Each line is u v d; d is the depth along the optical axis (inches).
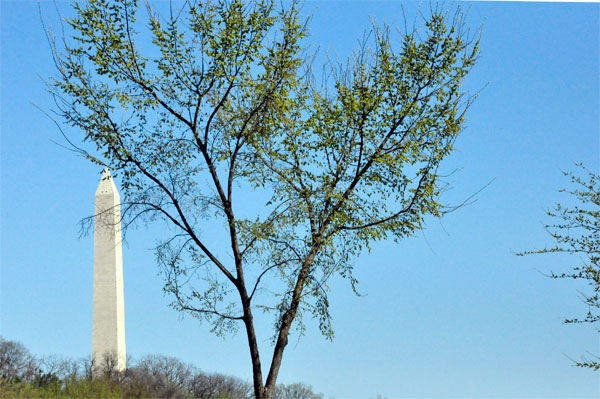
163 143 654.5
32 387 636.7
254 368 636.1
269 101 643.5
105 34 626.2
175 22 631.8
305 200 673.6
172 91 644.1
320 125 695.1
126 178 647.1
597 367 514.3
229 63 631.2
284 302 644.1
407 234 677.9
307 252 655.1
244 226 642.2
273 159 685.9
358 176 681.6
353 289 663.1
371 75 699.4
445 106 679.7
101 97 637.9
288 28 642.2
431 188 653.9
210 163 655.8
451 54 676.7
